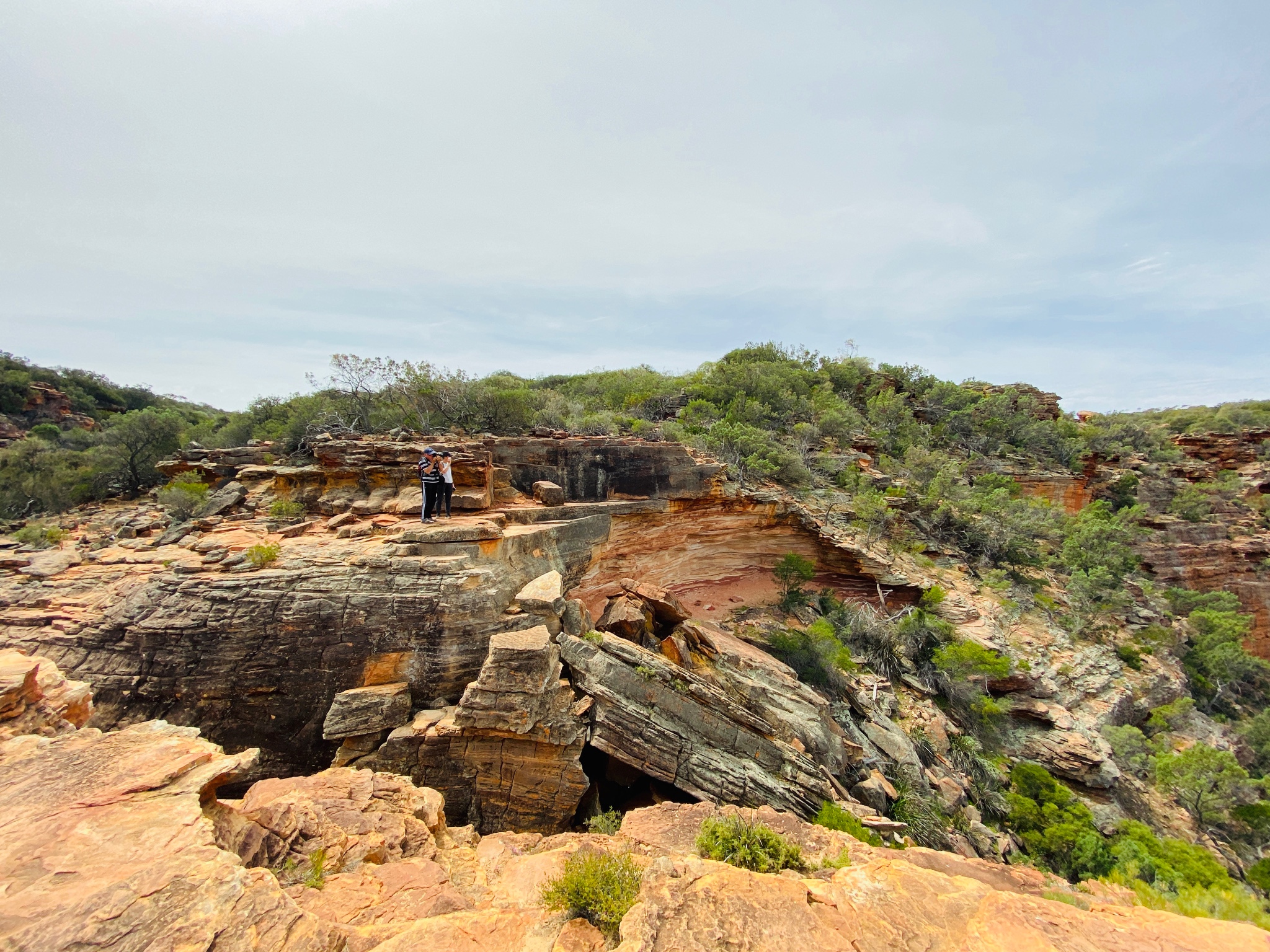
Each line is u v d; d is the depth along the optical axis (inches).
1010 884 311.9
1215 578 1702.8
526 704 452.4
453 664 496.4
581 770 461.7
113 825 192.9
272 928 170.7
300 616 489.1
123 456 1214.9
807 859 333.7
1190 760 774.5
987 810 697.0
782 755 556.4
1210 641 1302.9
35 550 645.9
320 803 322.3
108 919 153.9
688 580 1021.8
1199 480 2142.0
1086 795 784.9
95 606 508.7
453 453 743.7
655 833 372.8
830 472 1330.0
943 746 776.9
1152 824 751.7
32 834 184.4
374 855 285.4
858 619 991.0
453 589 511.8
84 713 298.7
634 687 521.3
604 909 235.1
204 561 539.5
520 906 270.7
